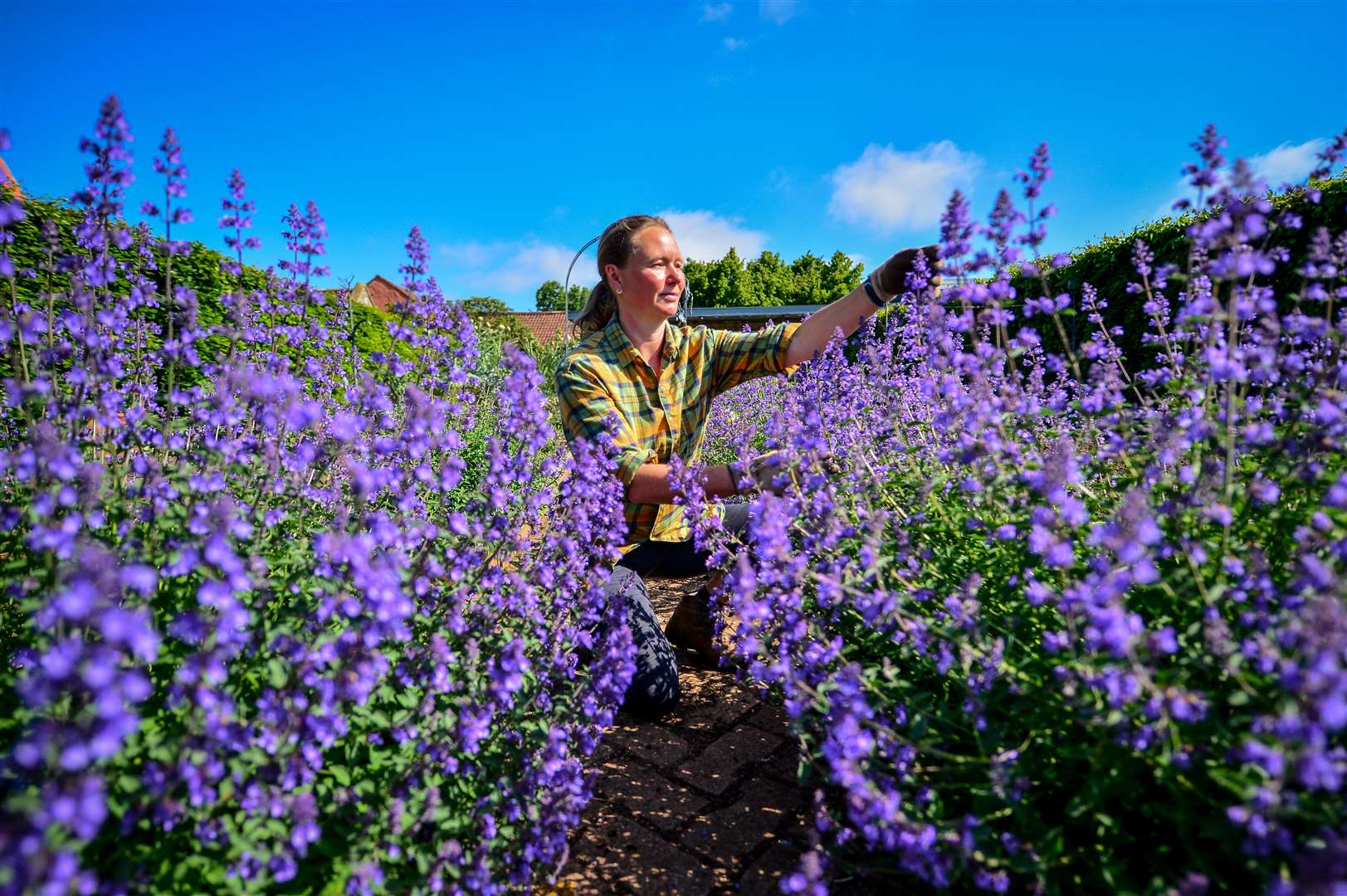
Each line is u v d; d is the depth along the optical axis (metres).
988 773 1.61
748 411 6.19
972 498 2.22
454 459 1.98
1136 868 1.55
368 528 1.89
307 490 2.39
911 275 2.88
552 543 2.34
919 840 1.49
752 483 2.53
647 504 3.13
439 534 2.12
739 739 2.77
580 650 3.04
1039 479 1.68
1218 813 1.35
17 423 2.81
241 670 1.72
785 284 52.88
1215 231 1.75
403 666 1.98
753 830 2.26
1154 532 1.38
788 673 1.87
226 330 2.42
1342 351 1.87
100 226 2.28
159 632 1.78
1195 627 1.54
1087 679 1.45
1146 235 5.69
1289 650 1.33
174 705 1.36
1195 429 1.77
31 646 1.77
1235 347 1.77
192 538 1.79
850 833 1.80
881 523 2.04
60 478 1.71
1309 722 1.09
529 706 2.16
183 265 5.91
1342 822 1.20
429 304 3.00
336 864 1.59
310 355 3.50
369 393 2.53
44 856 0.99
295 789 1.61
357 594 1.90
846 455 2.70
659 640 2.98
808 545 2.25
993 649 1.69
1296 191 3.42
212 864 1.46
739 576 1.83
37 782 1.29
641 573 3.39
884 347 3.02
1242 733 1.28
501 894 1.79
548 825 1.93
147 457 2.22
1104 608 1.37
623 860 2.15
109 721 1.03
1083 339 6.02
